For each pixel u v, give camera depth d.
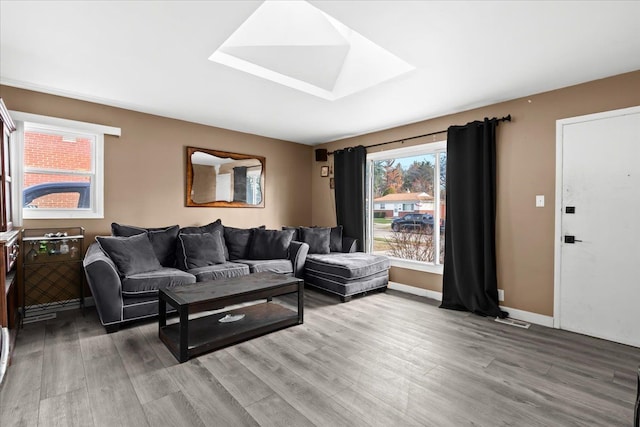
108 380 1.97
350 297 3.89
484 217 3.40
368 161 4.89
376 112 3.82
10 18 1.98
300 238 4.85
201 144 4.39
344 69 3.20
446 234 3.74
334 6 1.84
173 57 2.51
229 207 4.69
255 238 4.43
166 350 2.41
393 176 4.61
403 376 2.07
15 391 1.84
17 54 2.45
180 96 3.36
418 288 4.15
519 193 3.26
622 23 1.97
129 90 3.20
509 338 2.74
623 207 2.66
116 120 3.68
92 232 3.53
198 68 2.70
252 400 1.79
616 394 1.90
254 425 1.59
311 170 5.74
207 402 1.77
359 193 4.81
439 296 3.94
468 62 2.52
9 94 3.06
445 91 3.13
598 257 2.78
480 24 2.01
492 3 1.80
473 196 3.47
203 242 3.78
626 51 2.32
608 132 2.73
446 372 2.13
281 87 3.10
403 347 2.52
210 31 2.15
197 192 4.34
